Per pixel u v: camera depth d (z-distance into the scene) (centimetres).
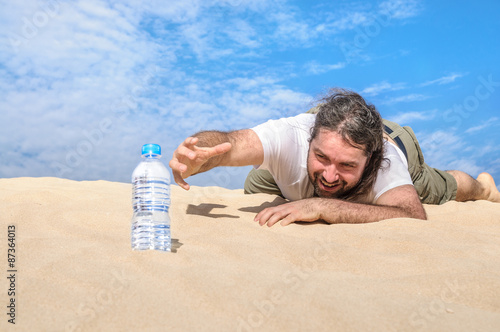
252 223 219
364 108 235
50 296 108
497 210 280
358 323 98
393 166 256
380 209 226
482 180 398
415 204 239
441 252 161
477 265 144
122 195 295
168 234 166
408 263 145
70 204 248
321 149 235
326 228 203
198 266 134
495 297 117
